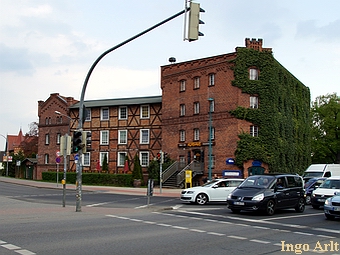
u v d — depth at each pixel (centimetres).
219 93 4669
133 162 5559
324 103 7262
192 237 1328
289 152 5031
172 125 5144
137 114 5606
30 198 3075
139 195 3597
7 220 1677
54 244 1146
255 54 4591
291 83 5444
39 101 6512
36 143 9688
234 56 4578
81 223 1612
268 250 1134
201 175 4725
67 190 4175
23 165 6975
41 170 6362
